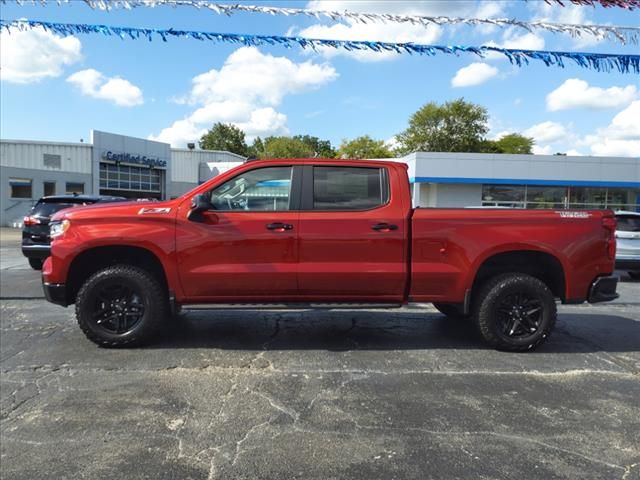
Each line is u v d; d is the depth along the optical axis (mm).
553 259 5445
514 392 4293
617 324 6922
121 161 36062
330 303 5422
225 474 2980
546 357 5301
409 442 3381
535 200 28609
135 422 3648
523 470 3045
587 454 3244
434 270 5309
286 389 4301
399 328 6414
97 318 5324
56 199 11930
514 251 5441
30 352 5273
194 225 5195
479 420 3730
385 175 5418
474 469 3049
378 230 5262
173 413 3807
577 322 7055
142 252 5398
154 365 4879
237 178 5359
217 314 7109
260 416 3764
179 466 3064
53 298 5305
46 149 31297
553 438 3459
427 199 29109
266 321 6711
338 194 5367
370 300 5434
